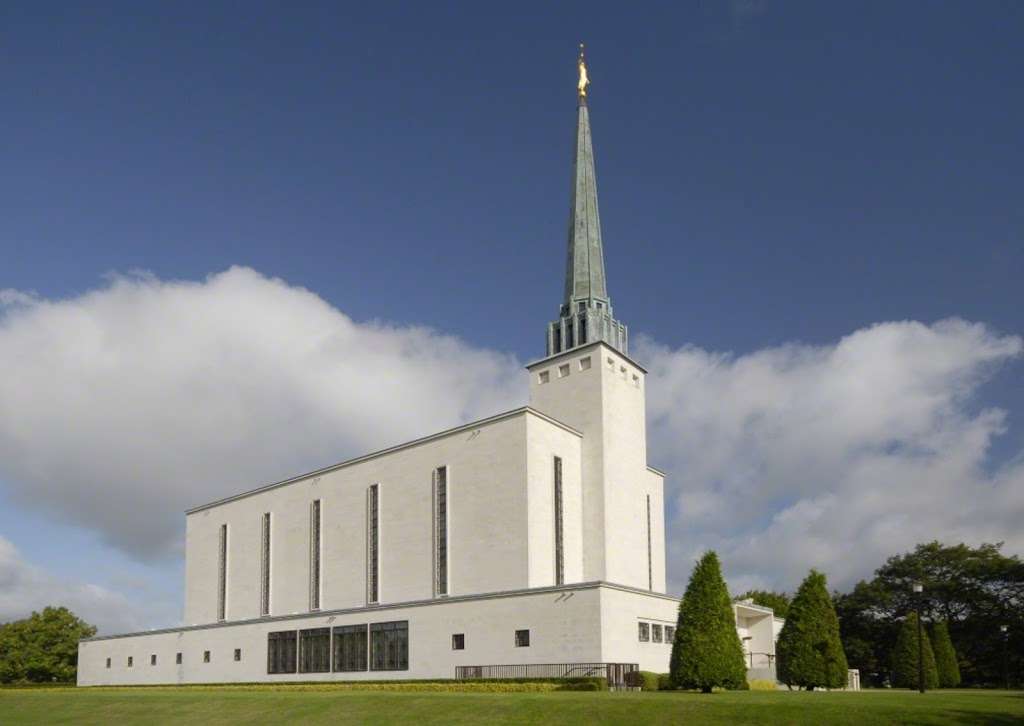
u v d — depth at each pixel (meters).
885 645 90.81
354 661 66.69
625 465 71.75
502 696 40.81
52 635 121.62
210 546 92.44
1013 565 85.44
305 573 79.75
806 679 52.41
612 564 67.50
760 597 114.75
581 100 84.75
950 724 28.62
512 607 56.31
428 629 61.31
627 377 74.50
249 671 76.25
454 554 66.38
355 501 76.44
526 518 62.34
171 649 85.75
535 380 75.38
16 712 55.62
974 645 85.88
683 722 31.75
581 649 52.00
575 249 78.62
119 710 50.66
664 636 58.31
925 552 92.56
